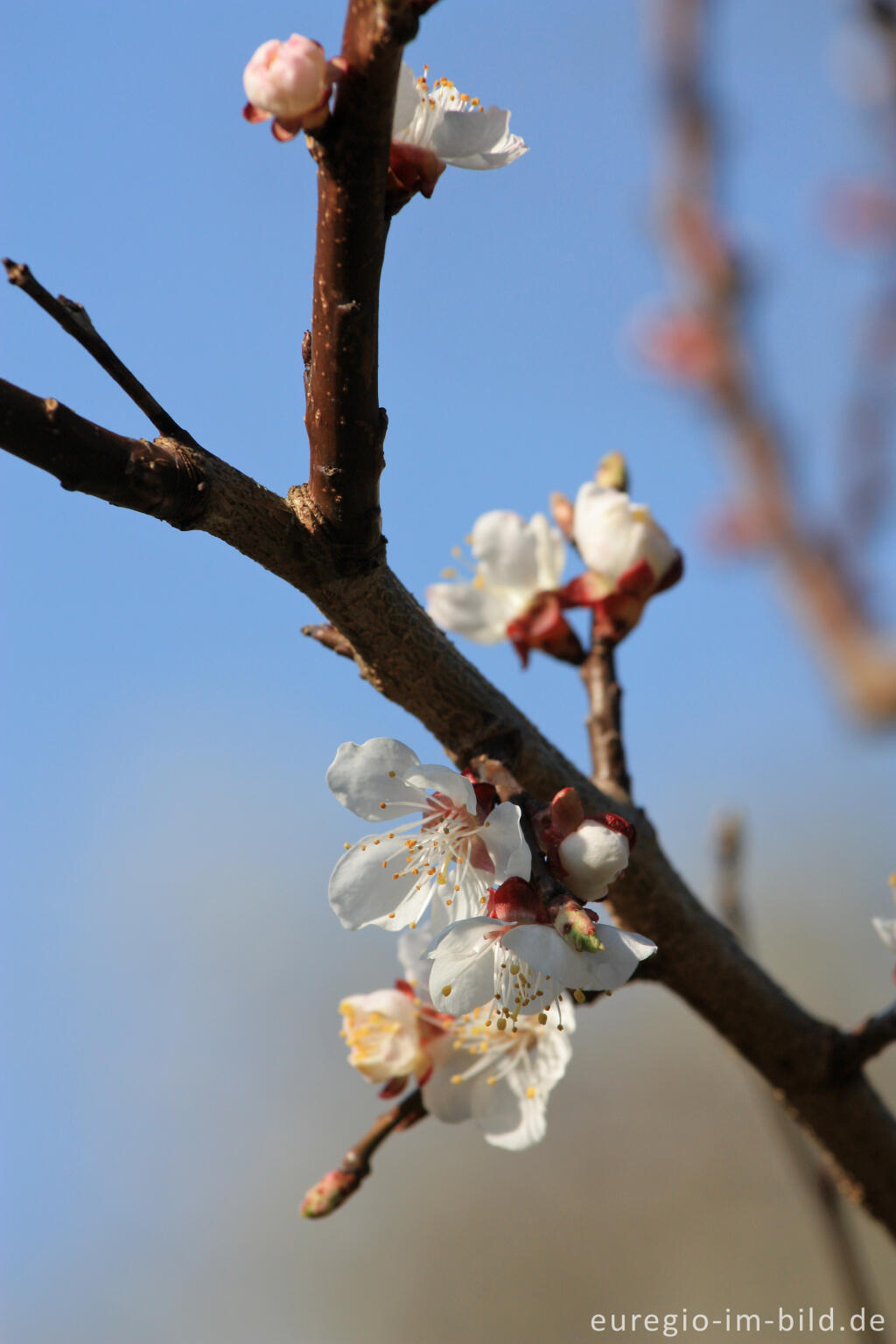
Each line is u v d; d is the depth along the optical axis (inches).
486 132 22.2
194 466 21.7
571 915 21.6
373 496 22.0
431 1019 23.5
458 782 22.1
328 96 21.2
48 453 21.3
